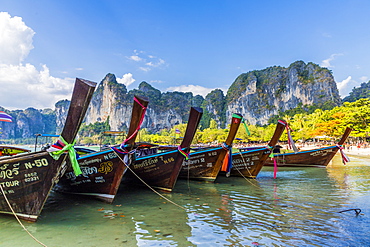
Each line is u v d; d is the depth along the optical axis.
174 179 9.95
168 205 8.43
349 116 55.44
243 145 81.62
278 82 194.38
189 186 11.70
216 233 5.98
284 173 16.92
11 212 6.49
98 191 8.49
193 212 7.67
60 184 9.38
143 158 10.29
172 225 6.53
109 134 14.23
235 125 10.80
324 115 73.56
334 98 157.00
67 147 6.11
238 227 6.39
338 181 13.60
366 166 21.20
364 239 5.60
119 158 7.79
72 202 8.59
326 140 65.50
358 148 48.16
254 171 13.58
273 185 12.28
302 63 187.12
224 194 10.19
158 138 98.38
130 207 8.15
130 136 7.59
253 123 185.88
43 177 6.11
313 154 19.48
